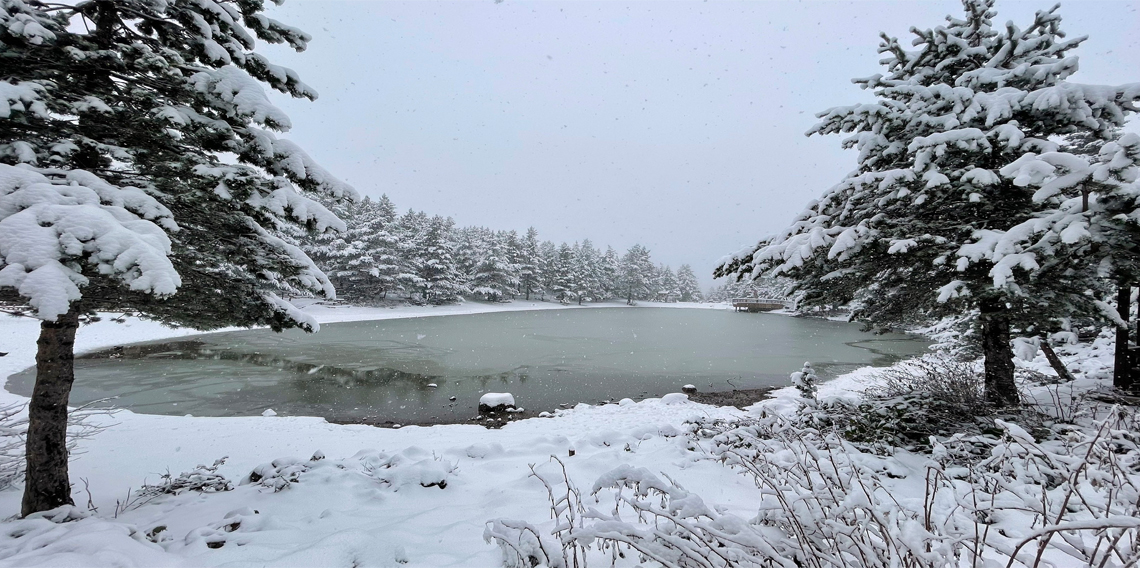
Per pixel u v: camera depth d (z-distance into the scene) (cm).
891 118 603
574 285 6462
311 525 327
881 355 1886
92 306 410
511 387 1323
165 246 323
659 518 284
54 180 333
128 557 251
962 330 809
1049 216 471
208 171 416
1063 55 587
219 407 1048
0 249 266
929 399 570
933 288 631
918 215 620
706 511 191
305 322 518
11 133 364
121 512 405
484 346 2144
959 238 591
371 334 2473
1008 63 621
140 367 1473
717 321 3884
